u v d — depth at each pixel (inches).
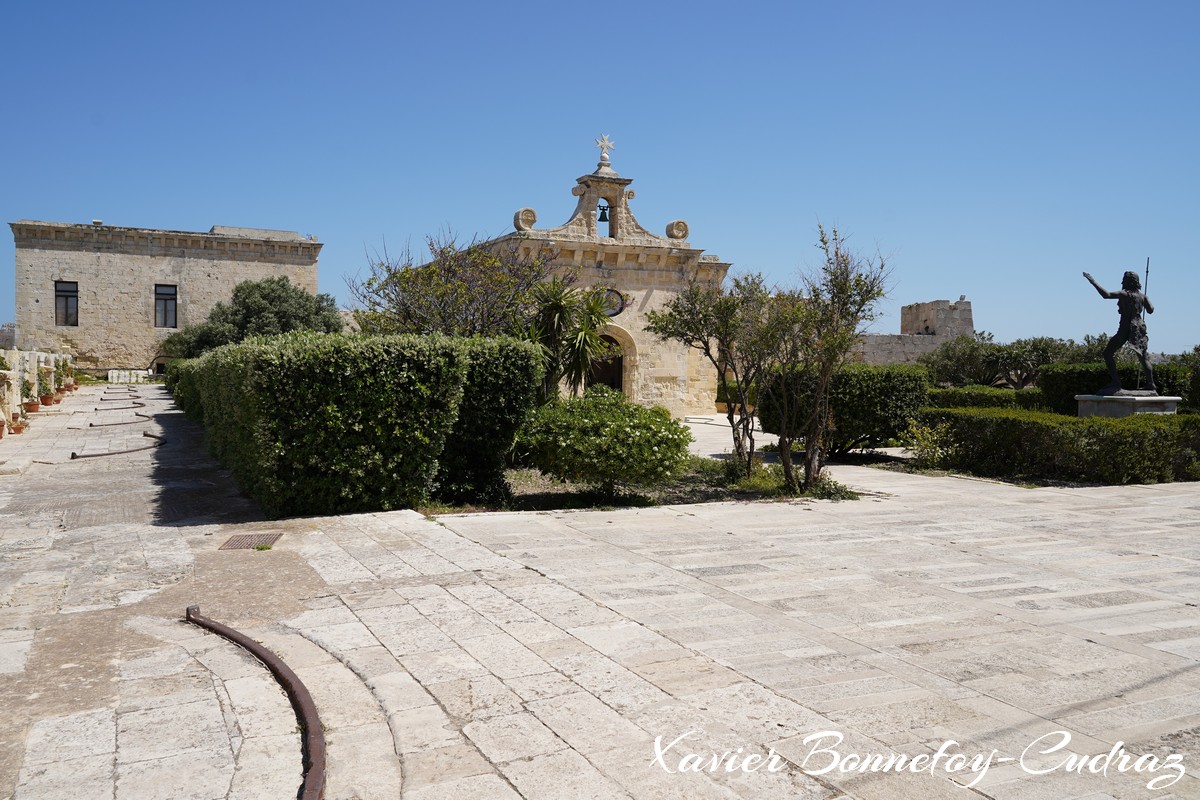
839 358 522.6
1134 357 1423.5
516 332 713.0
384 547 344.8
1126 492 540.4
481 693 194.5
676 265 1235.2
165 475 569.3
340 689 198.4
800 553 344.5
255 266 2057.1
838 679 203.8
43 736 174.6
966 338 1599.4
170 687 200.8
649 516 429.7
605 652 221.5
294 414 410.0
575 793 150.6
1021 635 239.5
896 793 150.5
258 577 297.3
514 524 399.5
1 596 273.7
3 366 857.5
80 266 1913.1
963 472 651.5
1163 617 259.0
